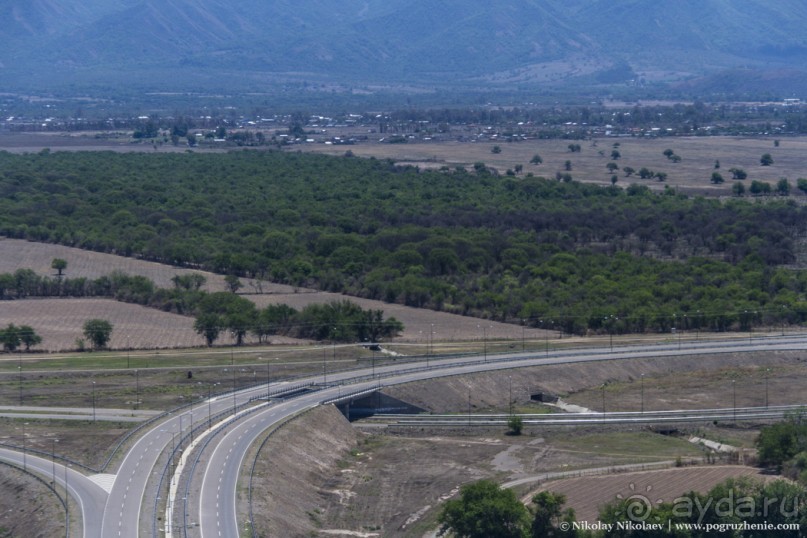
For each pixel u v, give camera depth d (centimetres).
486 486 13850
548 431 18975
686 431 18962
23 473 15650
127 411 18838
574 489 15325
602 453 17625
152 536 13262
